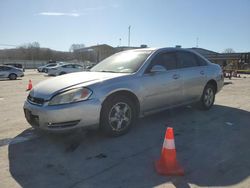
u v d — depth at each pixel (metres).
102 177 3.60
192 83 6.55
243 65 41.72
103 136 5.11
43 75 31.69
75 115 4.52
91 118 4.65
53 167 3.89
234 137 5.18
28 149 4.55
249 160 4.13
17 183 3.46
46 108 4.53
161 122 6.15
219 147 4.66
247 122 6.23
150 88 5.53
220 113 7.08
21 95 11.24
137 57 5.89
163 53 6.08
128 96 5.25
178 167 3.69
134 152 4.41
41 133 5.34
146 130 5.54
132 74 5.35
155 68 5.55
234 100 9.23
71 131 4.59
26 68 67.12
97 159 4.14
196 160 4.12
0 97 10.57
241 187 3.37
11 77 24.31
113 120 4.98
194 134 5.35
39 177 3.60
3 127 5.86
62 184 3.42
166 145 3.72
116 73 5.47
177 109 7.38
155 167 3.80
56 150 4.50
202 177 3.60
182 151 4.47
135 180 3.51
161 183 3.44
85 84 4.74
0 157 4.23
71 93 4.57
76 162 4.05
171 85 5.97
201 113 7.02
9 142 4.89
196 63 6.91
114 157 4.22
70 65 30.19
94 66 6.40
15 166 3.92
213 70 7.29
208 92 7.25
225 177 3.61
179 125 5.94
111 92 4.86
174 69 6.20
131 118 5.26
